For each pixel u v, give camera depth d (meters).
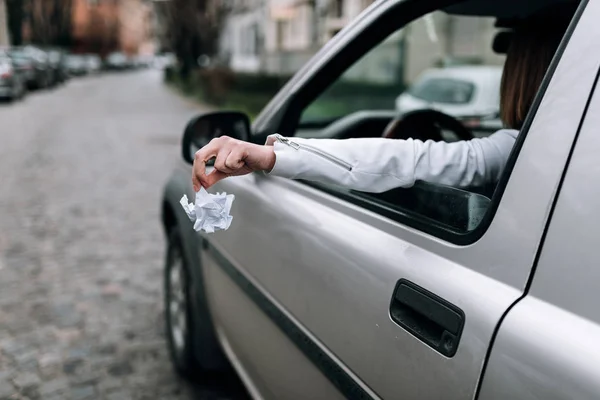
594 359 0.97
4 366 3.21
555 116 1.15
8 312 3.86
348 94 15.87
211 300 2.66
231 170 1.42
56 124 14.96
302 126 3.13
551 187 1.11
